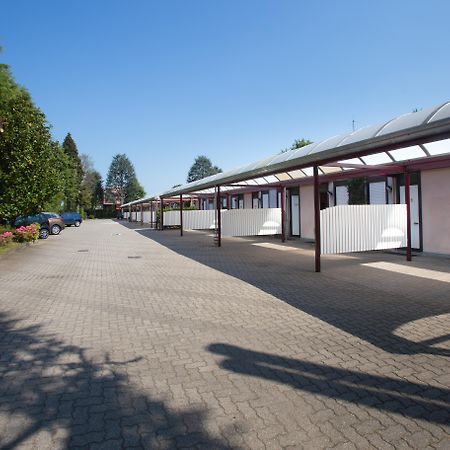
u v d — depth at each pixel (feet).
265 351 14.80
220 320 18.85
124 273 33.01
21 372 13.32
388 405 10.78
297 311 20.10
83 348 15.46
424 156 32.30
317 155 26.53
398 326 17.39
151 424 10.05
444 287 25.07
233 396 11.41
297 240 59.62
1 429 9.92
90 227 119.34
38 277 31.55
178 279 29.68
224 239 65.31
